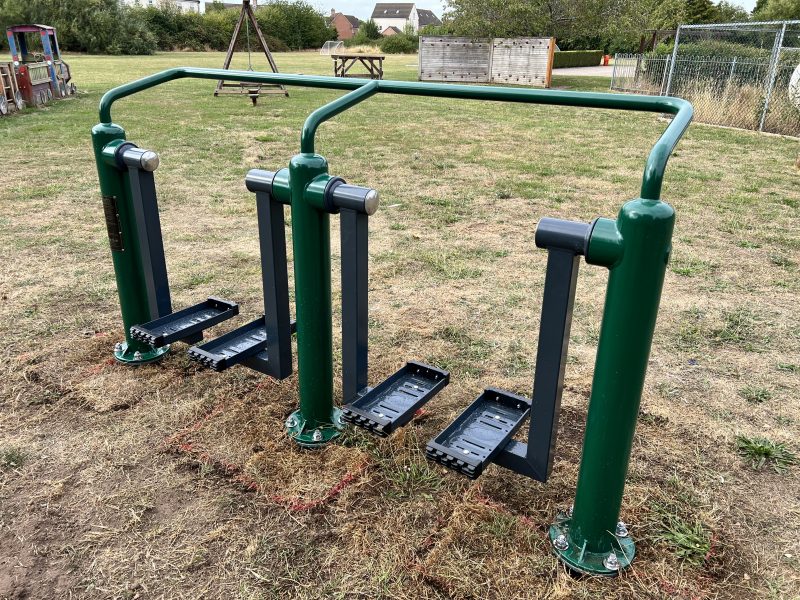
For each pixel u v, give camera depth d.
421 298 3.75
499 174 7.29
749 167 7.89
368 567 1.80
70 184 6.49
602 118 13.14
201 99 15.27
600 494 1.71
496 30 21.73
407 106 14.95
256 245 4.70
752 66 12.42
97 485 2.12
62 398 2.63
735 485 2.16
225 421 2.47
